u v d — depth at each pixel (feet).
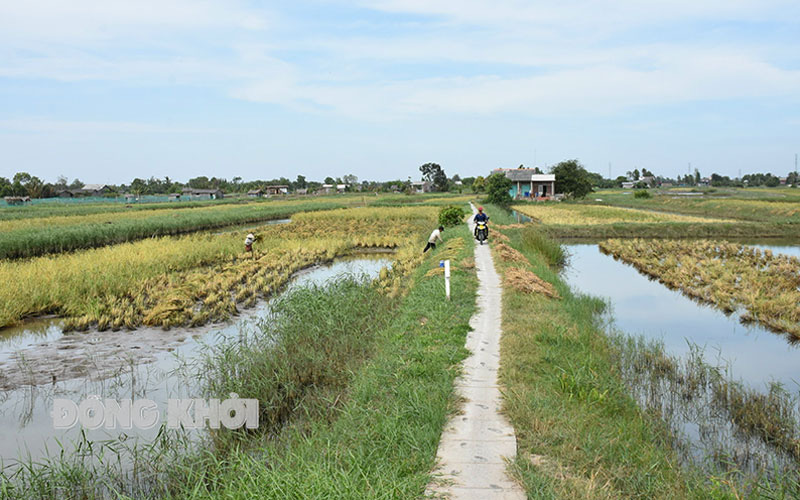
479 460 23.79
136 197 410.72
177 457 26.76
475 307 51.55
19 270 71.31
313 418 31.65
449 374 33.73
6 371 42.27
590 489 21.34
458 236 106.52
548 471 22.86
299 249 104.99
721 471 26.91
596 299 63.72
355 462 23.04
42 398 37.04
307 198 407.64
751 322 57.11
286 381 35.32
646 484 22.71
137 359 44.91
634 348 44.37
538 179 291.38
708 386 38.86
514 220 166.20
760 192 367.86
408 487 21.08
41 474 24.93
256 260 93.30
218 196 461.37
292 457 24.50
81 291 64.23
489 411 28.96
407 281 70.85
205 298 67.36
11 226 141.38
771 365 43.62
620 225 147.74
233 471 24.06
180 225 153.69
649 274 87.81
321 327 46.03
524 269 69.82
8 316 55.62
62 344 49.32
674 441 30.50
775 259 96.43
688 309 63.46
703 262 91.81
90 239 115.14
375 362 37.32
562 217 179.32
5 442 30.68
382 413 28.43
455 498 20.85
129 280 70.28
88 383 39.58
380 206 243.81
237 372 37.78
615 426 28.81
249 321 56.90
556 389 32.58
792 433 31.14
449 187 565.94
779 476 25.98
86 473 25.18
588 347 41.45
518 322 45.78
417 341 40.24
